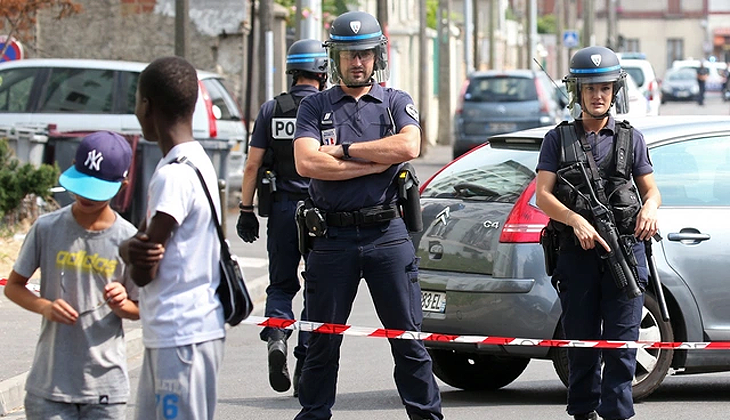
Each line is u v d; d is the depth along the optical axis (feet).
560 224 44.11
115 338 33.24
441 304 53.57
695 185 54.19
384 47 43.14
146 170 110.73
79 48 164.86
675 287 52.60
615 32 553.64
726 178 54.49
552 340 48.14
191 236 30.86
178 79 31.04
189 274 30.83
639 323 44.06
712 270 52.95
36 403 33.09
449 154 226.17
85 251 32.76
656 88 211.41
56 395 32.83
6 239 92.68
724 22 655.76
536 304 51.21
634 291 42.93
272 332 52.49
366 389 57.00
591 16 408.46
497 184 54.65
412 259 42.98
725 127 55.47
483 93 178.19
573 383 45.09
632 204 43.32
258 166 54.08
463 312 52.65
